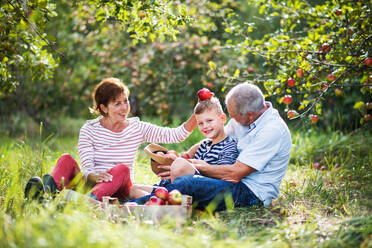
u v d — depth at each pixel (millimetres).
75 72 11820
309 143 7129
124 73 10492
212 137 3895
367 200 3934
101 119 4129
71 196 3344
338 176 5188
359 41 4746
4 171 4711
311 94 5422
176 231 2967
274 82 5184
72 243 2334
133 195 3859
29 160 5219
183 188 3619
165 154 4137
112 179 3629
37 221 2617
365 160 5695
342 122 8656
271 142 3666
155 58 9992
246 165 3637
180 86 9867
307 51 4844
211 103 3875
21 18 4500
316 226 3080
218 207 3654
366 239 2682
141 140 4199
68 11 10688
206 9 8438
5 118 11688
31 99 12164
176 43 9219
